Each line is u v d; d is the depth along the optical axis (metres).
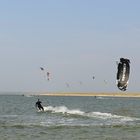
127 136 53.88
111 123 75.31
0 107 161.88
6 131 60.19
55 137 52.69
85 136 53.72
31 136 53.91
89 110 135.38
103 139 50.69
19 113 112.38
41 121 80.06
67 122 77.38
